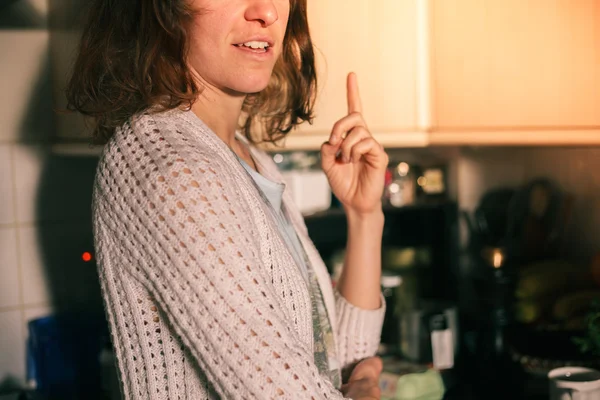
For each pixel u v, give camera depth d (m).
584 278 1.54
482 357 1.58
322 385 0.65
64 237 1.75
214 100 0.84
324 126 1.36
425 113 1.35
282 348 0.62
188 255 0.62
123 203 0.67
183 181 0.64
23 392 1.60
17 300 1.70
